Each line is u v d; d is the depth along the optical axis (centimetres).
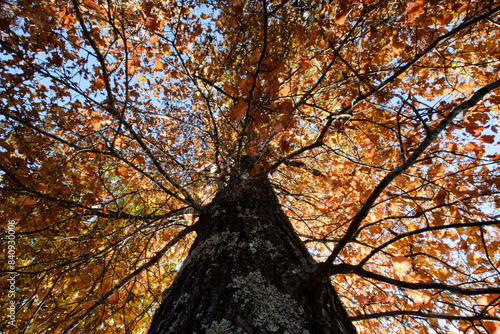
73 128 287
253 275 134
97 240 304
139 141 191
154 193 351
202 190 339
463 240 250
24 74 235
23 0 170
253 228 178
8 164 247
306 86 317
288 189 444
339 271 123
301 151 198
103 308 258
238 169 206
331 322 123
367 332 356
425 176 272
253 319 111
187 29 285
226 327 107
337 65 297
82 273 303
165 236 334
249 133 243
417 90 297
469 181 246
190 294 132
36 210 266
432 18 234
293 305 122
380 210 327
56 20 208
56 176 223
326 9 195
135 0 210
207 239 175
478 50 273
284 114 162
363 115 311
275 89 172
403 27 247
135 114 287
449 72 276
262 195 238
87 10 196
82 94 172
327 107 326
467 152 241
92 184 311
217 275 138
